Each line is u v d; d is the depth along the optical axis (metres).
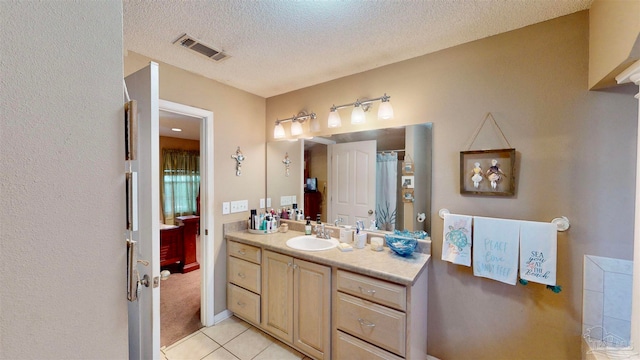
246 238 2.30
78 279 0.51
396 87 2.01
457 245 1.68
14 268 0.43
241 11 1.41
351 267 1.63
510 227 1.53
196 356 1.92
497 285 1.63
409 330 1.45
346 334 1.68
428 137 1.88
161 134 5.05
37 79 0.45
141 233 1.22
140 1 1.32
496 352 1.64
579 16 1.41
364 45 1.77
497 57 1.63
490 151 1.64
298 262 1.93
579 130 1.42
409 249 1.77
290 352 1.97
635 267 1.19
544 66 1.50
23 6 0.44
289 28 1.57
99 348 0.54
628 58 1.04
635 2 1.00
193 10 1.40
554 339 1.48
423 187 1.90
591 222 1.40
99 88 0.54
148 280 1.16
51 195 0.47
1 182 0.42
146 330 1.18
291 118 2.62
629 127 1.32
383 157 2.08
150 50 1.83
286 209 2.70
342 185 2.31
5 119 0.42
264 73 2.22
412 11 1.41
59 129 0.48
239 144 2.58
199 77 2.24
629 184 1.32
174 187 5.52
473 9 1.39
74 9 0.50
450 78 1.79
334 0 1.32
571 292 1.44
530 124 1.54
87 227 0.52
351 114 2.19
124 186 0.59
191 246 3.70
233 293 2.40
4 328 0.42
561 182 1.46
